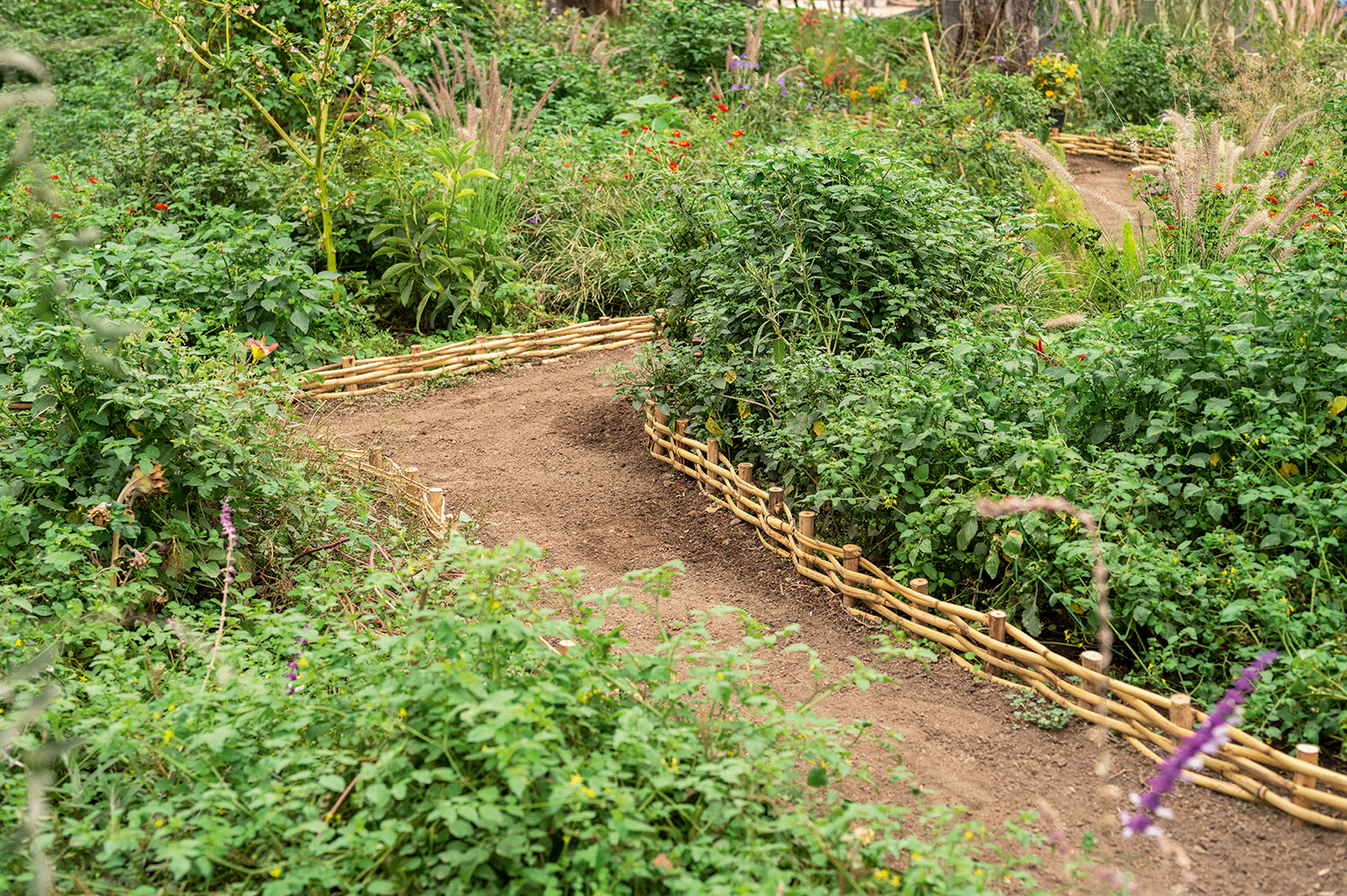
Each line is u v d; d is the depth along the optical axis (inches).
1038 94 435.2
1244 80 418.9
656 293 246.1
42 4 524.1
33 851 90.5
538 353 291.1
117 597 140.2
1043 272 266.1
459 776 94.0
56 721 112.5
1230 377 154.6
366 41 365.7
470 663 101.7
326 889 92.2
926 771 123.3
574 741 103.2
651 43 506.6
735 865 90.8
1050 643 147.0
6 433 160.4
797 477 184.7
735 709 129.3
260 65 274.5
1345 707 122.0
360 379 265.3
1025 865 106.3
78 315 161.9
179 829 95.1
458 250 306.2
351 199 298.2
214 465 152.7
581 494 209.6
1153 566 135.6
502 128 336.8
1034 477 147.4
